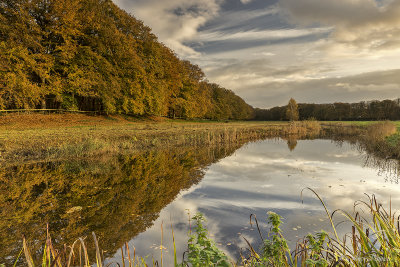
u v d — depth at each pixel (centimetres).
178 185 730
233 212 513
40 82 2259
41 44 2220
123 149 1340
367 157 1238
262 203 570
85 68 2459
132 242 388
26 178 768
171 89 4072
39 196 615
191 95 4809
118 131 1831
